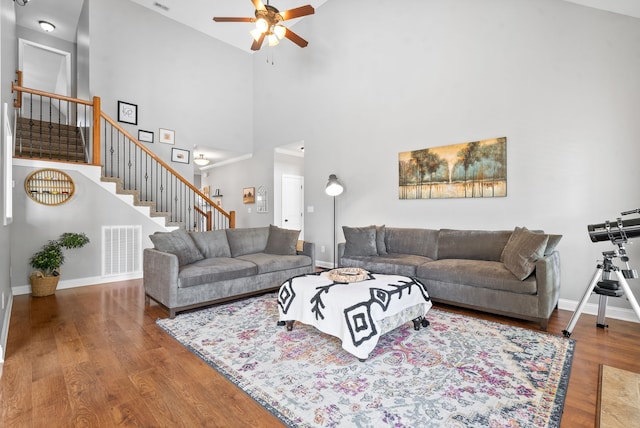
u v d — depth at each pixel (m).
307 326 2.80
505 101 3.64
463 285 3.15
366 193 5.02
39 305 3.38
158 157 5.40
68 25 5.92
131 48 5.49
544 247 2.73
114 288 4.12
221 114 6.71
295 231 4.43
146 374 1.97
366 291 2.36
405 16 4.53
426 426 1.49
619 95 2.98
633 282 2.96
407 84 4.51
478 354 2.24
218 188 8.86
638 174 2.91
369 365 2.09
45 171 3.96
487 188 3.77
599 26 3.06
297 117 6.14
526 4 3.49
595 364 2.09
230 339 2.51
